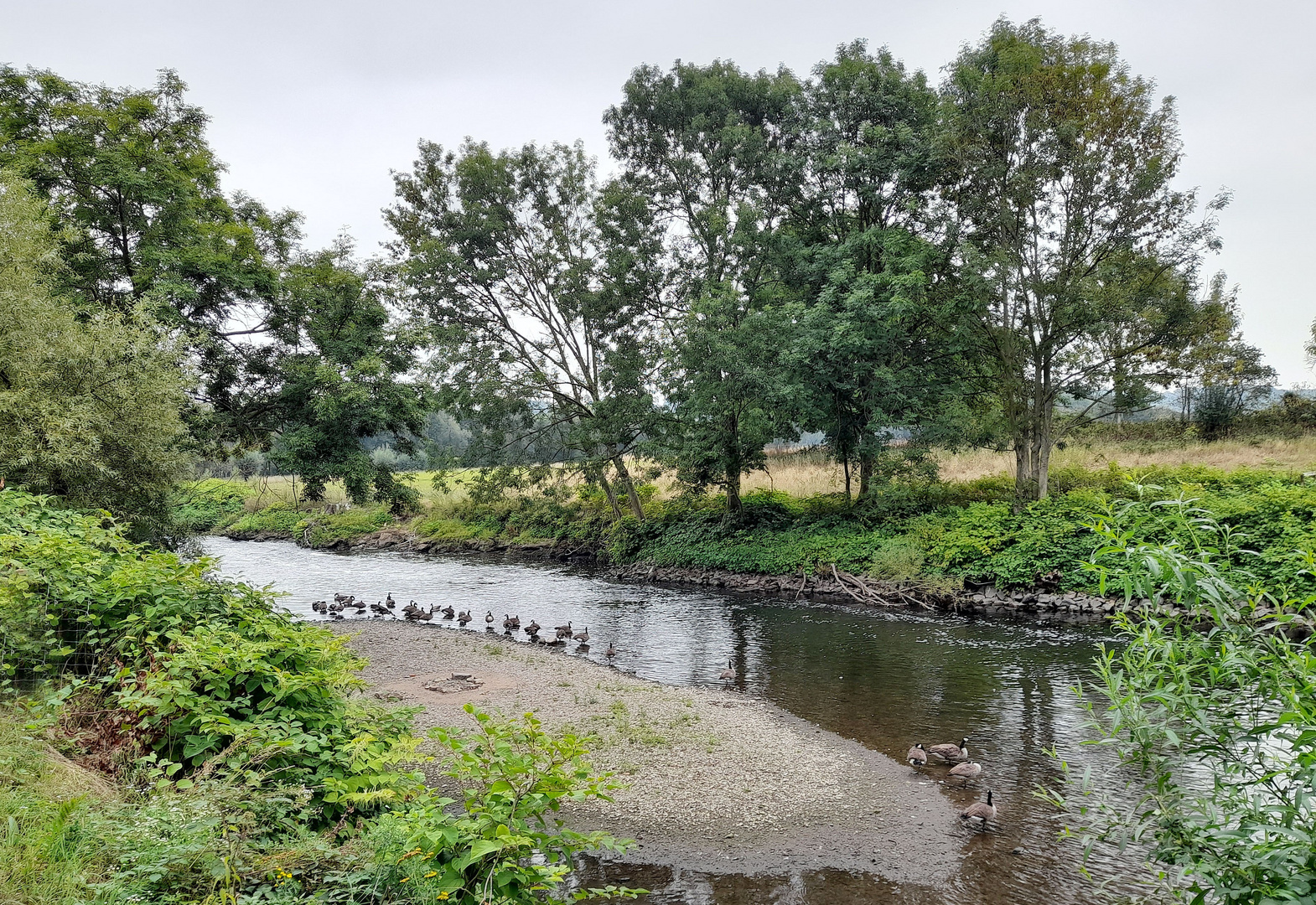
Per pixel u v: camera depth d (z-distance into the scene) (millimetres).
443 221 33531
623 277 31500
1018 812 10203
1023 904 8016
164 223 20141
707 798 10625
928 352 27969
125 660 7215
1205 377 24031
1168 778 4781
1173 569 4355
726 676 16906
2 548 7375
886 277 24703
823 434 32562
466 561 39625
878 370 25281
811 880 8586
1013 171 24453
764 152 28969
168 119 21906
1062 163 23672
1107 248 23969
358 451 23281
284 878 4793
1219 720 4551
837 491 32969
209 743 5977
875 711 14414
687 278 32438
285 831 5566
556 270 34969
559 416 35500
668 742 12641
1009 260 23438
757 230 27828
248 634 8094
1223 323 23719
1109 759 11750
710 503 35438
